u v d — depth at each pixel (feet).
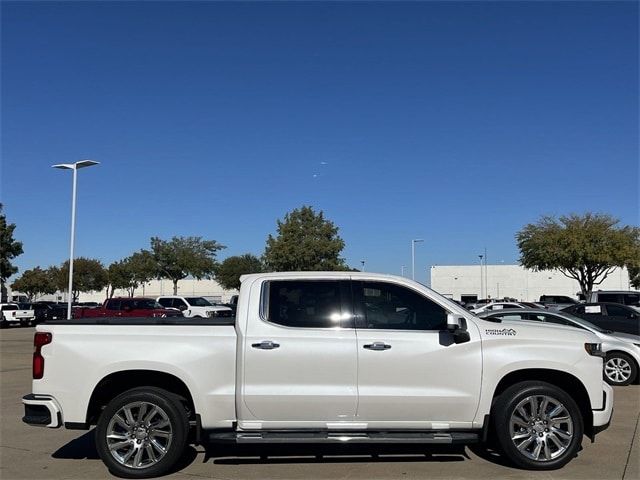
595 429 21.67
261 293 21.74
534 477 20.66
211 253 209.87
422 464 22.27
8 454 24.13
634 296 83.05
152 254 206.80
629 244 130.52
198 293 284.82
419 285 22.16
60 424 20.83
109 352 20.94
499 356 21.29
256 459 22.99
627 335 44.68
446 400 20.95
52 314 156.25
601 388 21.74
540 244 136.05
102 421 20.89
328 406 20.75
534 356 21.38
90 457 23.68
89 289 251.60
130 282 233.55
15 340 95.96
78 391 20.77
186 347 21.04
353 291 21.89
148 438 20.92
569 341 21.81
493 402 21.62
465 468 21.74
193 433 23.77
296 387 20.77
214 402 20.81
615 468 21.71
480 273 232.73
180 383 21.72
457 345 21.25
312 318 21.48
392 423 20.95
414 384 20.99
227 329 21.49
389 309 21.85
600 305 59.77
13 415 31.91
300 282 22.02
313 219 153.07
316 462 22.57
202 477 20.83
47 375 20.94
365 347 20.95
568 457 21.26
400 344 21.08
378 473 21.21
